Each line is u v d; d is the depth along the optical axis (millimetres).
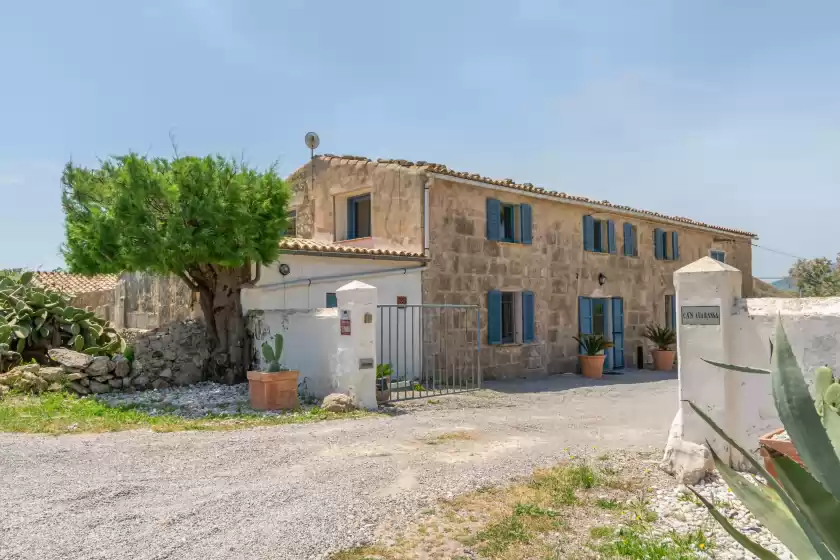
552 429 7801
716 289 5430
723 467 2297
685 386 5551
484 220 14508
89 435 6828
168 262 9992
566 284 16453
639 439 7133
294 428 7527
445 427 7773
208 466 5625
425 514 4395
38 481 5039
